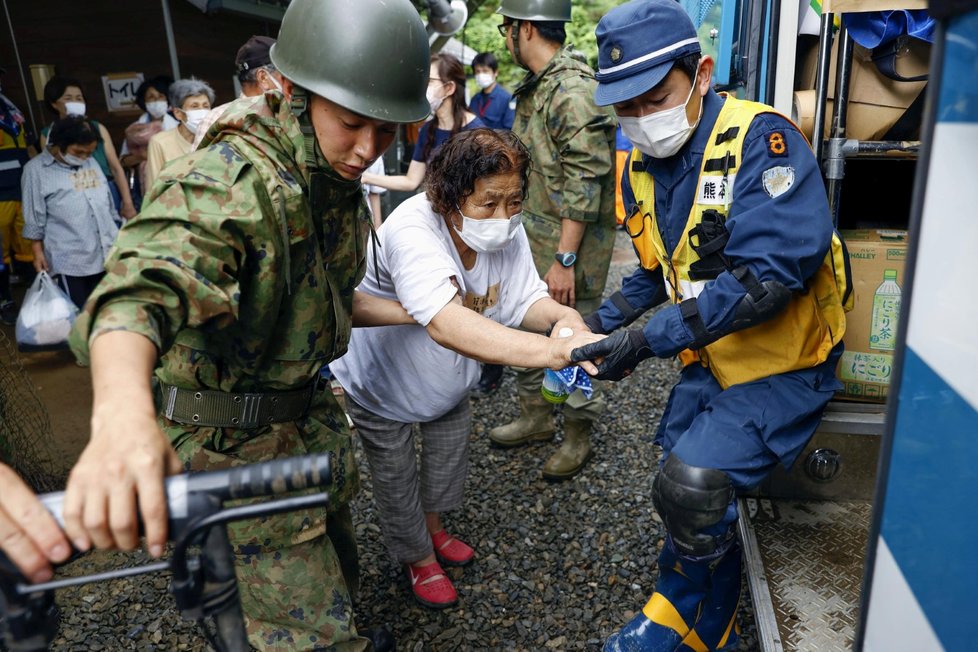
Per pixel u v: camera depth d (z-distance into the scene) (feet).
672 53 5.47
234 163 4.09
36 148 22.17
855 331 7.31
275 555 4.98
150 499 2.61
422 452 7.84
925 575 2.38
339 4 4.35
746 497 7.55
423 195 6.36
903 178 8.48
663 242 6.36
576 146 9.14
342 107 4.36
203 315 3.71
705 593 6.06
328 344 4.99
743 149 5.49
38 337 13.48
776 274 5.16
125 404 2.87
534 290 7.06
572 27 43.55
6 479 2.55
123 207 16.90
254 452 4.87
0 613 2.56
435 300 5.75
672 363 14.51
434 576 7.77
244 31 23.80
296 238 4.35
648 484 10.00
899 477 2.58
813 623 5.89
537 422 11.05
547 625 7.44
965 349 2.13
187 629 7.43
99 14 20.84
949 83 2.23
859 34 6.45
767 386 5.75
